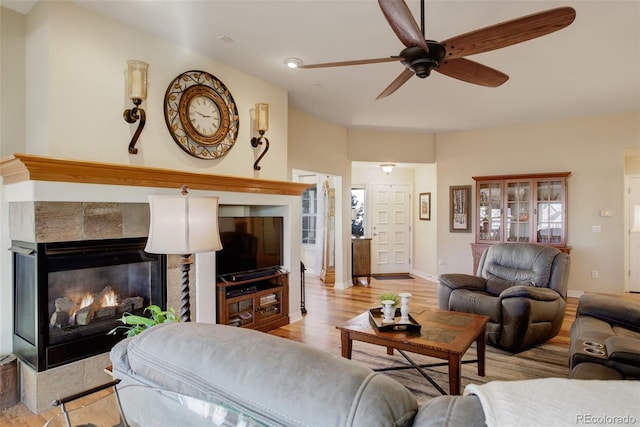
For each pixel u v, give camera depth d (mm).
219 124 3455
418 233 7797
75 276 2545
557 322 3541
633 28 2848
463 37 1892
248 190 3613
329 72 3777
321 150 5738
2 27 2518
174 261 2979
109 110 2691
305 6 2562
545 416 643
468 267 6438
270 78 3951
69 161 2246
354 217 7977
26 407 2367
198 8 2588
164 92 3037
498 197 5988
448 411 704
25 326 2451
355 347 3504
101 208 2523
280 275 4094
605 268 5438
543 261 3828
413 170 8031
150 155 2932
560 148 5727
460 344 2330
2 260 2535
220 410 879
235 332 1068
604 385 726
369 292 6047
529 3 2512
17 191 2398
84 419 1194
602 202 5453
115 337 2658
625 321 2596
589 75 3861
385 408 731
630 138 5273
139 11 2623
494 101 4773
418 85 4172
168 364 1030
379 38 3041
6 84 2537
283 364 875
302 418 770
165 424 1021
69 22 2492
